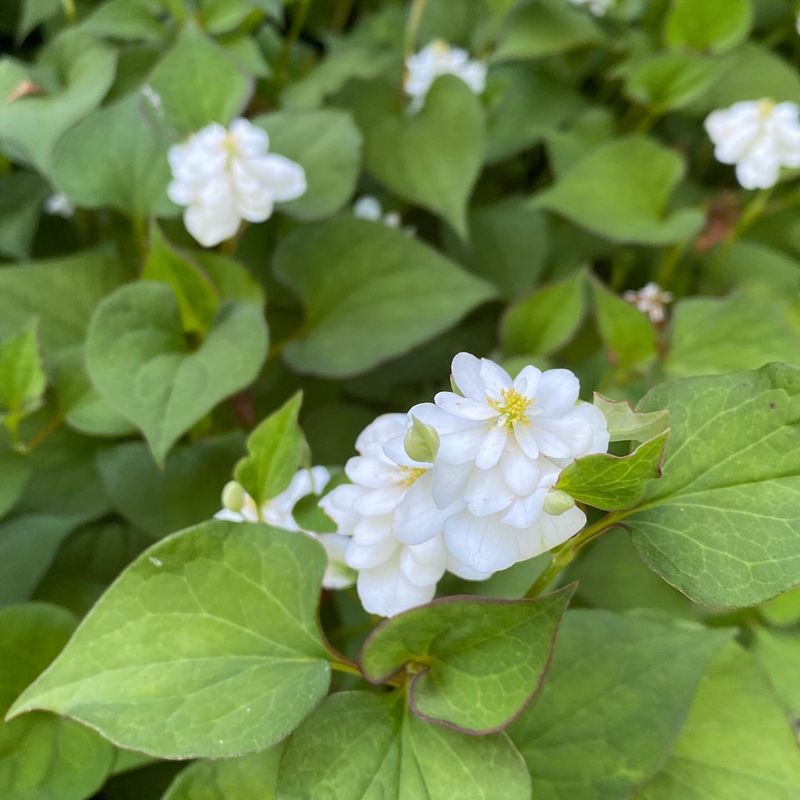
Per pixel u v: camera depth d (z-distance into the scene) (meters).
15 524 0.41
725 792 0.35
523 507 0.29
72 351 0.44
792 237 0.57
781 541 0.30
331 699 0.31
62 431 0.44
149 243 0.46
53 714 0.35
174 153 0.44
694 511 0.31
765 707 0.36
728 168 0.62
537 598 0.30
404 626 0.30
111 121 0.48
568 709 0.34
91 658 0.31
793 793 0.34
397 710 0.31
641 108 0.60
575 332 0.47
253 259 0.50
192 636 0.31
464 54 0.58
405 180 0.52
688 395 0.32
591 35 0.59
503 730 0.31
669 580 0.31
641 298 0.51
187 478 0.42
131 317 0.41
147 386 0.40
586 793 0.33
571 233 0.56
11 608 0.35
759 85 0.60
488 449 0.29
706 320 0.47
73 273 0.47
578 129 0.59
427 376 0.51
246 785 0.33
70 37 0.51
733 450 0.31
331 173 0.48
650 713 0.34
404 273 0.48
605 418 0.30
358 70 0.56
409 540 0.30
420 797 0.30
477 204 0.59
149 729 0.30
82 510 0.43
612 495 0.30
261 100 0.58
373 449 0.32
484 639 0.30
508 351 0.48
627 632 0.35
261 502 0.34
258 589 0.32
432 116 0.54
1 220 0.51
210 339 0.41
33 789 0.34
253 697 0.31
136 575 0.31
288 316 0.49
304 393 0.48
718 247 0.56
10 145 0.49
